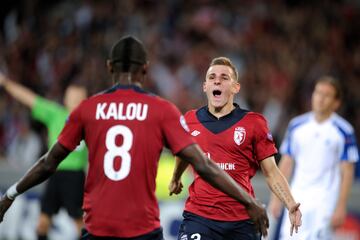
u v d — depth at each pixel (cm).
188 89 4588
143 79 1490
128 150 1423
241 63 4800
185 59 4766
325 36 5072
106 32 4875
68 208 3009
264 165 1842
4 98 4241
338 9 5272
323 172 2480
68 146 1470
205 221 1844
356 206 3148
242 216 1844
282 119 4391
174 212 3184
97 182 1441
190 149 1420
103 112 1446
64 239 3222
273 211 2500
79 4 5072
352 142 2506
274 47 4916
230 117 1866
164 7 5084
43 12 5109
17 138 4078
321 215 2453
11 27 5038
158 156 1445
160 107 1441
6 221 3281
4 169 3372
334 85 2488
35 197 3278
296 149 2528
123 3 5034
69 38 4850
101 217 1423
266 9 5169
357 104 4506
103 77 4569
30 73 4672
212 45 4888
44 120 3025
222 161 1839
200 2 5144
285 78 4666
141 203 1423
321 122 2514
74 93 3020
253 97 4466
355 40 5147
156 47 4800
